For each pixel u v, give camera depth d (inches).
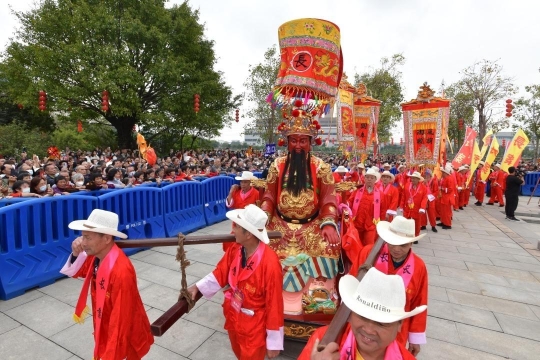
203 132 1300.4
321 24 140.7
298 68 141.7
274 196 145.6
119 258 91.7
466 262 247.6
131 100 820.0
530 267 236.5
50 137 1040.8
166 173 407.5
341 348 58.8
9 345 129.5
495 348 135.9
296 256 132.6
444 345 137.8
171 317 83.8
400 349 58.7
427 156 370.6
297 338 129.0
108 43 852.0
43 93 691.4
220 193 363.6
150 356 126.4
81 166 389.4
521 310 169.8
